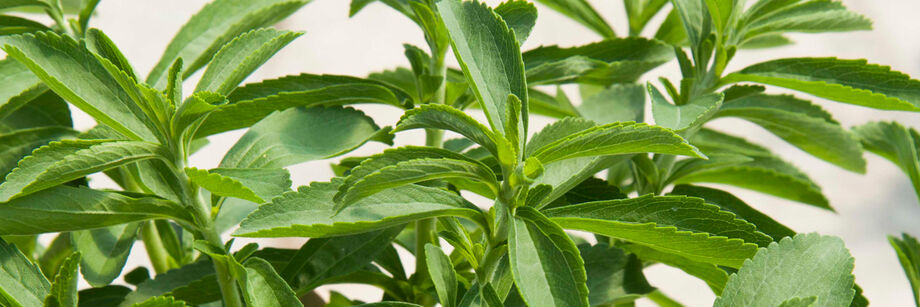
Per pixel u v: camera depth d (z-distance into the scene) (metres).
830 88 0.58
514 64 0.53
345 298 0.68
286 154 0.58
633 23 0.69
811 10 0.63
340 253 0.59
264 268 0.55
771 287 0.54
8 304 0.55
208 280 0.58
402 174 0.51
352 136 0.59
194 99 0.53
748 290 0.54
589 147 0.52
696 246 0.53
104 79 0.55
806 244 0.55
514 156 0.52
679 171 0.64
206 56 0.60
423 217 0.53
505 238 0.54
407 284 0.62
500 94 0.53
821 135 0.64
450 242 0.55
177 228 0.68
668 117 0.57
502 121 0.53
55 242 0.67
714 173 0.65
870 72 0.59
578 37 1.22
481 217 0.54
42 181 0.53
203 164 1.19
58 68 0.54
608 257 0.60
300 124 0.59
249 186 0.54
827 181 1.30
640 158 0.63
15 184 0.53
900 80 0.58
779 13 0.63
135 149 0.54
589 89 0.73
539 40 1.21
